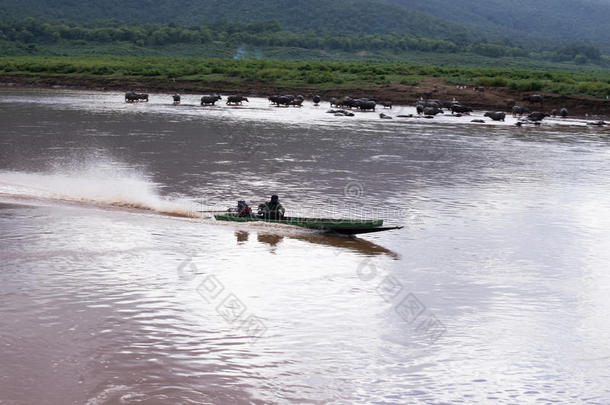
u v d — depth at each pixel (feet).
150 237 94.38
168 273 79.36
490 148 205.46
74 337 61.52
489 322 67.77
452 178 149.59
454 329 65.77
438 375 56.54
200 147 183.62
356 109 331.36
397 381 55.42
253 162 161.27
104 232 95.96
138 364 56.90
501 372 57.41
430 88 385.29
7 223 98.94
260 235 97.60
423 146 203.31
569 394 54.13
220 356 58.90
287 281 77.92
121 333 62.59
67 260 82.79
